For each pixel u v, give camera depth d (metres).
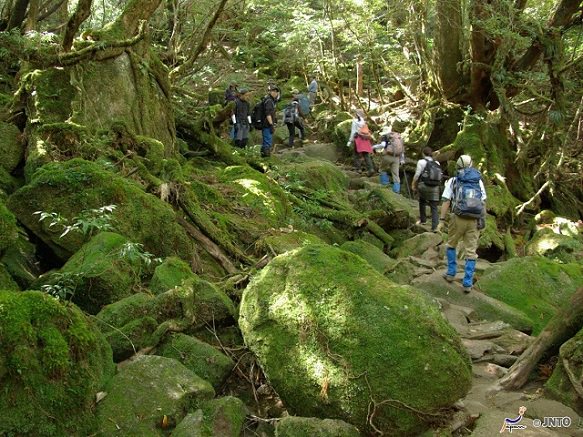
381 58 17.88
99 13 13.49
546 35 13.41
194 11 13.60
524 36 14.03
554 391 4.59
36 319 3.38
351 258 4.30
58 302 3.56
